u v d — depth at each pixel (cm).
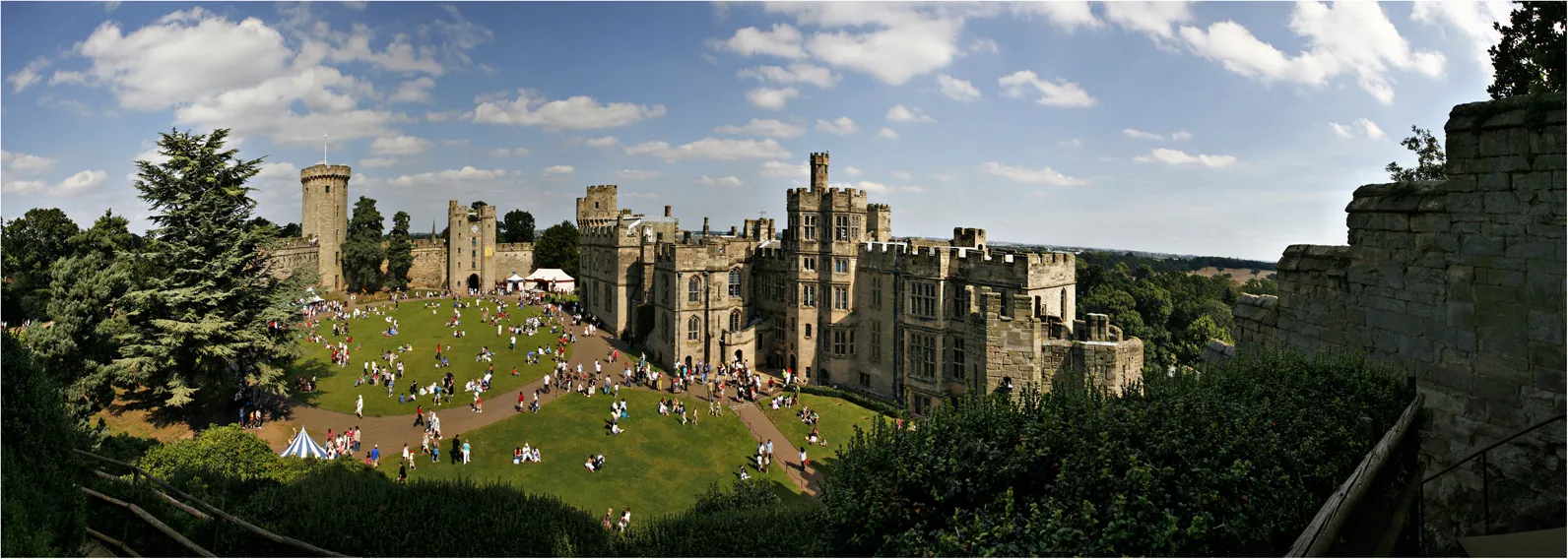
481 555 1789
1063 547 1174
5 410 1620
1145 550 1138
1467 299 1539
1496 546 1150
